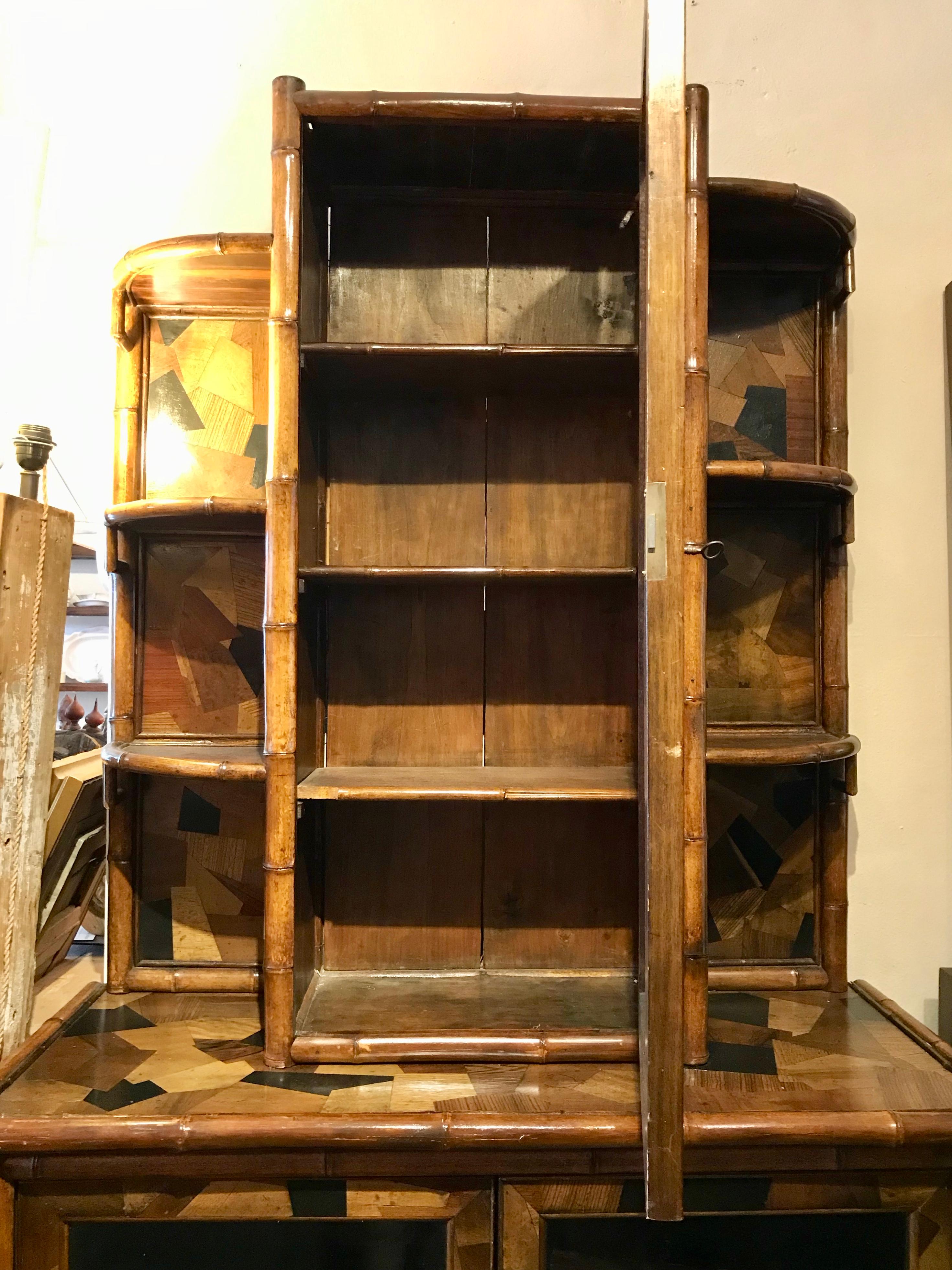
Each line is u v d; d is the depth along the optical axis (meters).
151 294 1.57
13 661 1.37
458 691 1.60
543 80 1.69
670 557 1.10
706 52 1.70
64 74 1.71
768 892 1.61
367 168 1.48
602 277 1.59
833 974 1.57
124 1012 1.49
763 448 1.60
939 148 1.70
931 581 1.70
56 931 1.66
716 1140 1.13
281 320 1.31
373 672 1.60
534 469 1.60
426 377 1.48
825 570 1.59
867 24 1.70
